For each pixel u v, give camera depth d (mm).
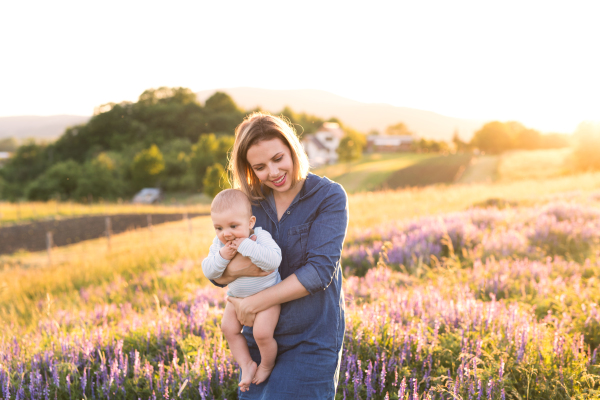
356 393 2795
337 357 2266
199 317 4355
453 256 7129
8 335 4633
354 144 80000
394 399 2777
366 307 4023
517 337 3254
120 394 3098
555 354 3133
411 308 4035
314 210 2219
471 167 64750
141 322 4461
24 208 33750
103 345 3867
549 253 7484
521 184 24141
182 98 117000
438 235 8195
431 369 3074
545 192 18391
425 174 63188
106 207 36125
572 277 5477
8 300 9266
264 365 2197
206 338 3732
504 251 7191
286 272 2283
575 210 9914
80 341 3814
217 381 3100
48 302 5418
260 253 2088
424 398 2611
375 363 2945
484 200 14992
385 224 10859
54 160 90812
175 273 8906
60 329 4910
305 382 2121
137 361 3297
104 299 8031
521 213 10648
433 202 18109
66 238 23625
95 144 97312
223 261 2168
